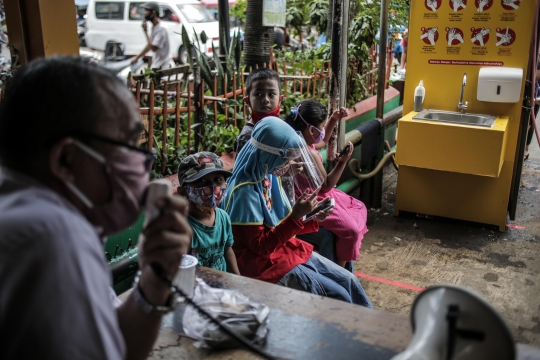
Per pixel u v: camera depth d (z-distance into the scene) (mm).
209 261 2305
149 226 1147
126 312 1230
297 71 5332
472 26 4363
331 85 3941
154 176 3152
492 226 4652
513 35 4246
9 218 865
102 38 10453
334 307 1705
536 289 3623
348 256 3355
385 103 6105
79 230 911
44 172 979
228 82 4203
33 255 843
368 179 5098
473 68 4465
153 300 1209
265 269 2592
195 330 1526
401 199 4914
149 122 3189
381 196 5195
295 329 1573
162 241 1140
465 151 4230
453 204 4742
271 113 3336
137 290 1229
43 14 2279
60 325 827
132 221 1125
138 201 1113
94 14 10453
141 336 1226
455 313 1152
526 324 3195
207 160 2230
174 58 10289
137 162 1071
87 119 973
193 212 2277
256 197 2555
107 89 1007
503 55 4328
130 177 1064
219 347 1498
